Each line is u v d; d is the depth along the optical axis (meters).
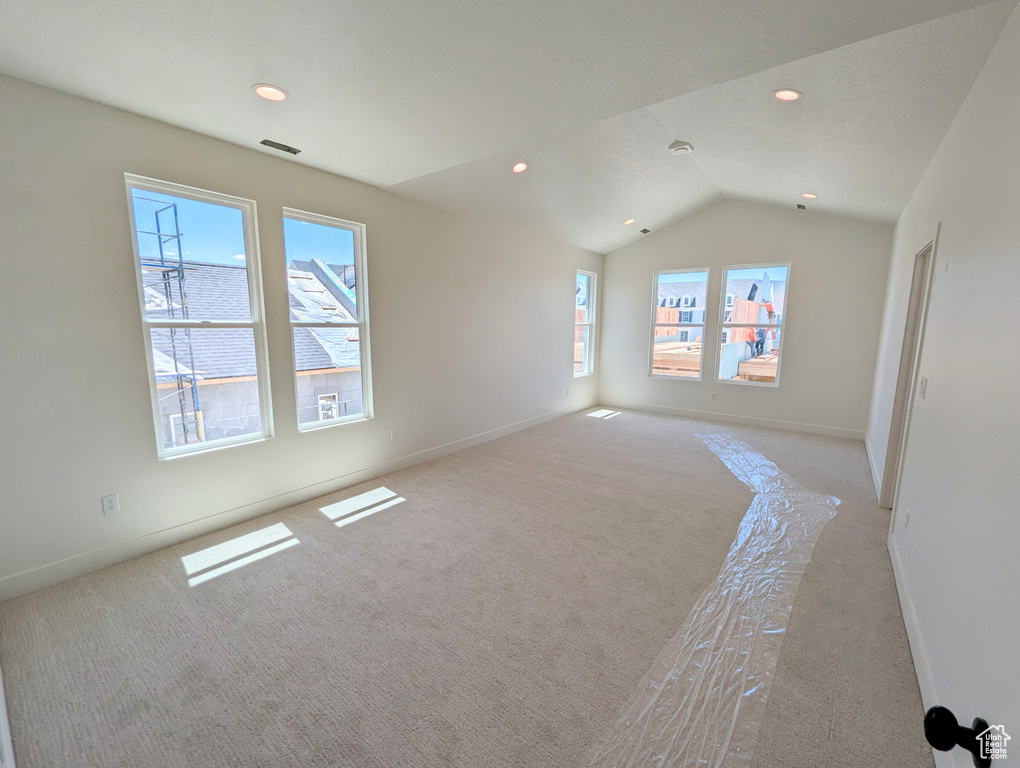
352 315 3.84
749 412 6.25
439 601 2.33
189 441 2.97
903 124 2.58
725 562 2.71
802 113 2.83
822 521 3.25
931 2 1.51
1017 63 1.50
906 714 1.67
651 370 7.07
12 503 2.30
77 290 2.41
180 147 2.70
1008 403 1.30
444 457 4.73
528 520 3.25
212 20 1.75
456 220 4.64
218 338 3.03
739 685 1.80
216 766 1.48
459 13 1.69
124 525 2.68
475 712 1.68
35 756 1.51
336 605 2.30
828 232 5.51
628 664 1.91
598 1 1.59
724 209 6.16
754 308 6.11
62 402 2.41
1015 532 1.14
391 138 2.82
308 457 3.57
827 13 1.59
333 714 1.67
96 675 1.85
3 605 2.28
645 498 3.66
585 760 1.49
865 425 5.48
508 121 2.58
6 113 2.15
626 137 3.79
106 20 1.74
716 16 1.64
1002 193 1.53
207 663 1.92
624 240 6.78
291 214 3.33
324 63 2.03
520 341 5.70
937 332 2.27
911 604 2.11
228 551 2.81
